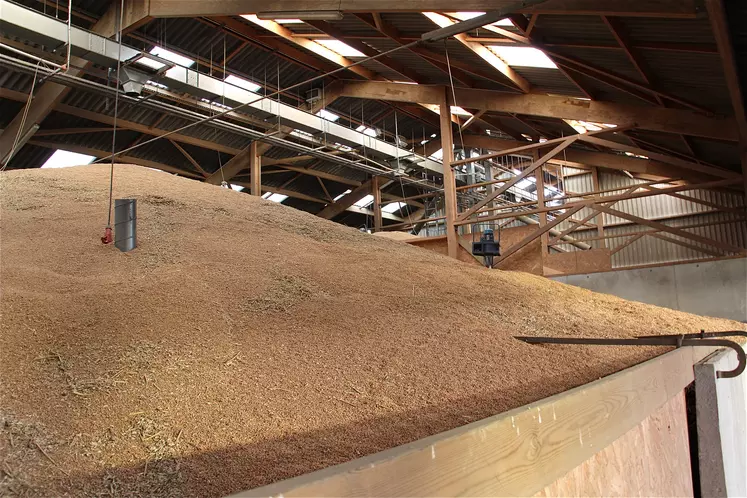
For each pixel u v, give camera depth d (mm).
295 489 879
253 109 13211
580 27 8133
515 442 1431
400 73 13938
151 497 1766
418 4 8227
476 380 3076
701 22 6766
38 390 2342
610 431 2002
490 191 21641
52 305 3148
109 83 11469
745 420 4246
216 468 1945
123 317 3141
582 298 6535
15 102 12875
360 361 3119
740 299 10734
